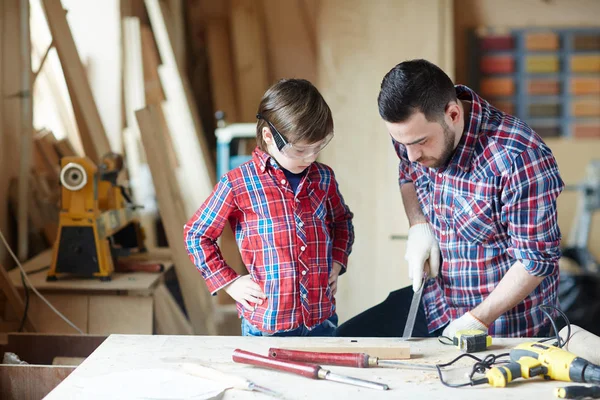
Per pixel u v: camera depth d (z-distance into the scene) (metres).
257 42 5.66
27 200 3.43
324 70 4.30
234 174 2.09
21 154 3.40
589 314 4.90
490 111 1.94
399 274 4.05
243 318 2.17
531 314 2.07
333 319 2.22
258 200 2.07
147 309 3.01
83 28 4.24
